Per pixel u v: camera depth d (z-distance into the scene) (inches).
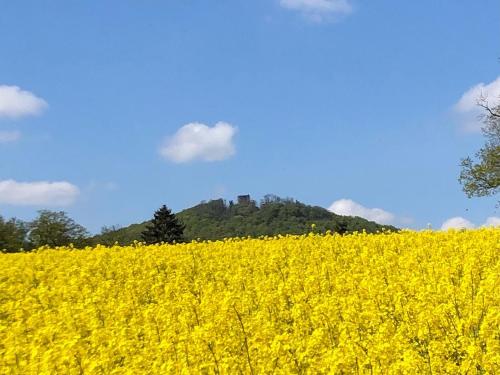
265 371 358.9
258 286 616.1
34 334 483.2
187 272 810.2
